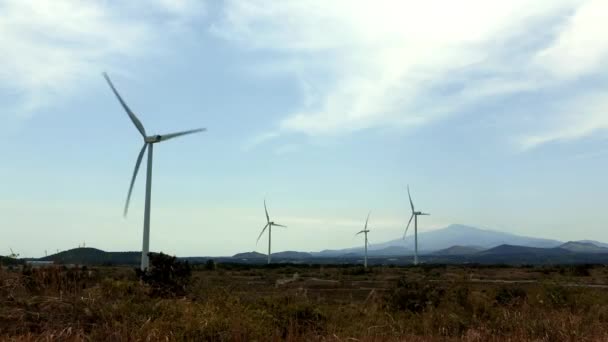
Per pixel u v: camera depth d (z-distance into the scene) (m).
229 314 13.93
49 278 16.20
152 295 16.92
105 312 13.20
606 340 13.68
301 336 13.71
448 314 16.58
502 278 72.31
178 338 11.91
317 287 55.12
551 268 103.19
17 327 12.37
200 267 76.81
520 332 14.41
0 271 15.89
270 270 103.56
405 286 20.00
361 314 16.98
